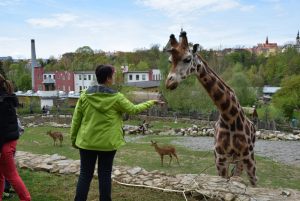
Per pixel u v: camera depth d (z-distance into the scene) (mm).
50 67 107500
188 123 41781
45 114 50000
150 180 7410
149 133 34750
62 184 7352
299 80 43000
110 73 5113
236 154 7691
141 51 119500
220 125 7797
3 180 5543
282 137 30500
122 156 20500
